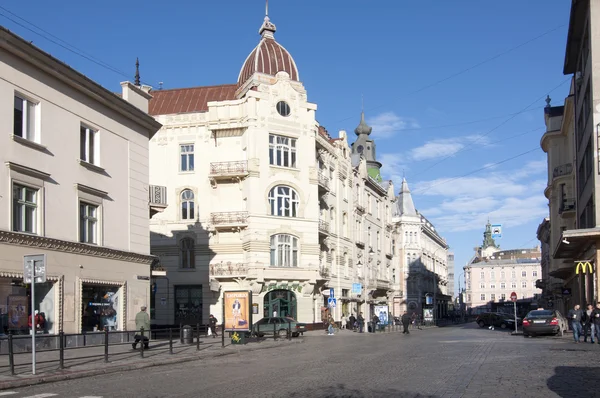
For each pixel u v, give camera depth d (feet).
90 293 86.28
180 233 159.53
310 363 61.98
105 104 90.63
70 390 43.80
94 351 76.13
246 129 156.76
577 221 139.95
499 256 560.20
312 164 162.71
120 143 94.89
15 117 73.82
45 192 77.36
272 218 155.02
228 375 51.85
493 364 55.36
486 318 197.88
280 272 153.89
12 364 50.08
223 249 156.97
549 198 190.29
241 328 97.50
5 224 70.18
